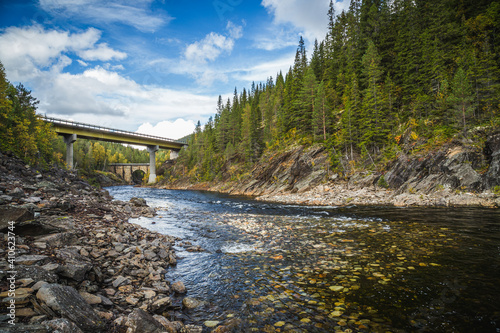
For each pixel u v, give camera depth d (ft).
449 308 17.16
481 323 15.19
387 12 197.47
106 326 14.34
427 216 57.31
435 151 100.37
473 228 42.78
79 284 18.97
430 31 153.48
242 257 31.22
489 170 81.76
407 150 112.68
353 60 188.85
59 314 12.92
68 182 90.89
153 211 72.08
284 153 171.94
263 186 171.32
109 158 455.63
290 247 34.91
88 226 34.68
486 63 112.68
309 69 191.93
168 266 28.25
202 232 46.47
